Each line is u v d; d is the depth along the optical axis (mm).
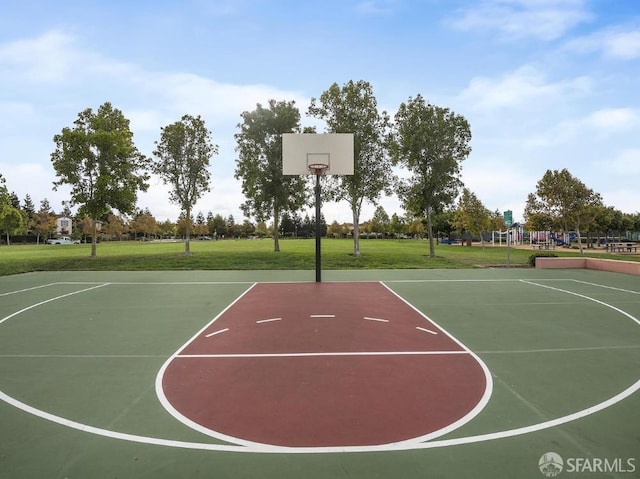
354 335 7727
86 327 8523
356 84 23469
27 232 73062
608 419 4246
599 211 32531
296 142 16328
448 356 6430
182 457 3533
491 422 4164
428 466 3375
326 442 3766
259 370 5785
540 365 6000
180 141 24625
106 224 76812
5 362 6234
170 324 8773
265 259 23641
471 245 44625
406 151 23641
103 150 23422
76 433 3982
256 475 3260
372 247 40188
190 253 26672
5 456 3570
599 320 9062
